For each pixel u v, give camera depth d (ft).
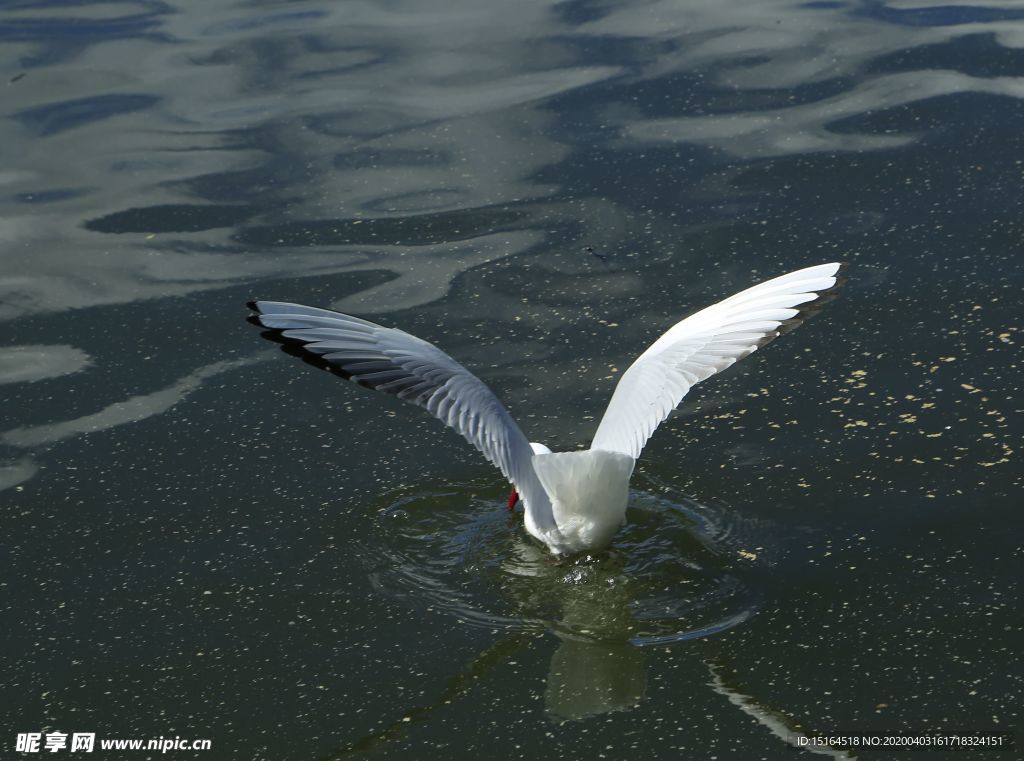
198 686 15.21
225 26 38.42
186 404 21.24
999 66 31.32
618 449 16.12
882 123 29.09
